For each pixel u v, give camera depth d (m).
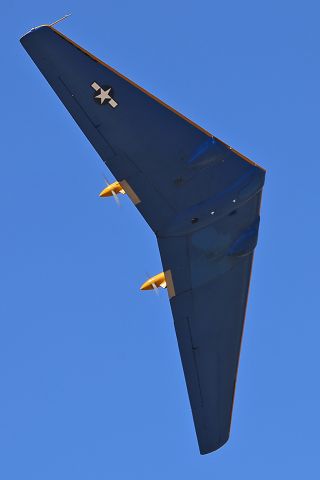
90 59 110.25
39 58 109.31
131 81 112.38
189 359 133.50
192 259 125.81
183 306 129.88
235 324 134.00
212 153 117.50
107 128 113.69
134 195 118.38
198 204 120.44
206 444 136.38
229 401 137.12
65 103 111.81
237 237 125.56
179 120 115.19
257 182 120.94
